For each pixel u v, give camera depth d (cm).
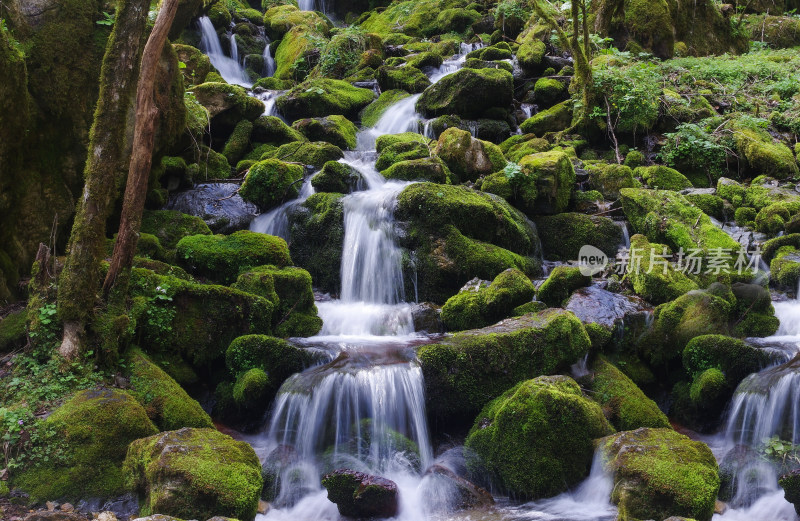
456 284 780
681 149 1035
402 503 504
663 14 1396
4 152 650
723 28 1589
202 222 834
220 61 1580
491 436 543
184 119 862
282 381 618
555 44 1359
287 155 1011
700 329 656
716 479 461
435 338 649
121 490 489
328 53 1433
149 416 548
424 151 963
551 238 891
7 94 638
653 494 453
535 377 609
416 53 1499
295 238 854
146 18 581
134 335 615
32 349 568
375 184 903
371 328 714
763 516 486
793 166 991
